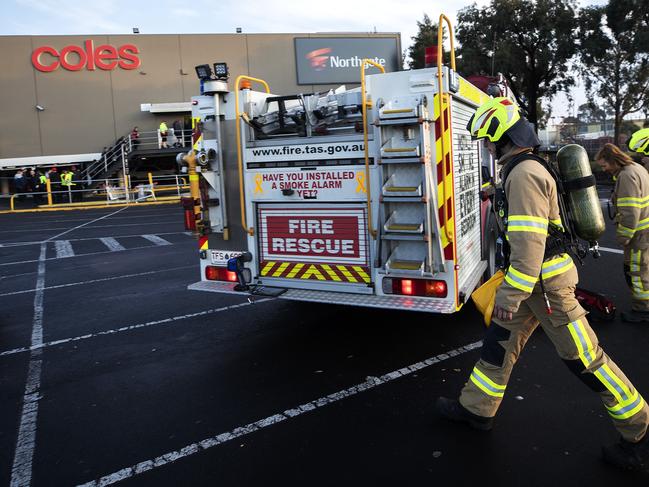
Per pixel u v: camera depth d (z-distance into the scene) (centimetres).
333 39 3469
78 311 719
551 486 296
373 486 305
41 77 3141
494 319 333
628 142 555
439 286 436
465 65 3005
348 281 483
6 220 2162
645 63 2695
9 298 812
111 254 1198
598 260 843
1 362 538
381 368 475
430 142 419
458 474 312
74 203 2692
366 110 438
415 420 378
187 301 743
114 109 3241
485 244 620
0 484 325
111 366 515
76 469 338
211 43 3328
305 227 498
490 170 669
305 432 370
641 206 525
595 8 2786
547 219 289
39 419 410
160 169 3250
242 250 537
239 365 501
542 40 2941
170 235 1489
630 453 306
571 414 373
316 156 481
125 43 3222
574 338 301
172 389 454
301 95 482
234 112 520
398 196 422
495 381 340
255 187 518
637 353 473
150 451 355
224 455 346
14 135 3136
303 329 595
